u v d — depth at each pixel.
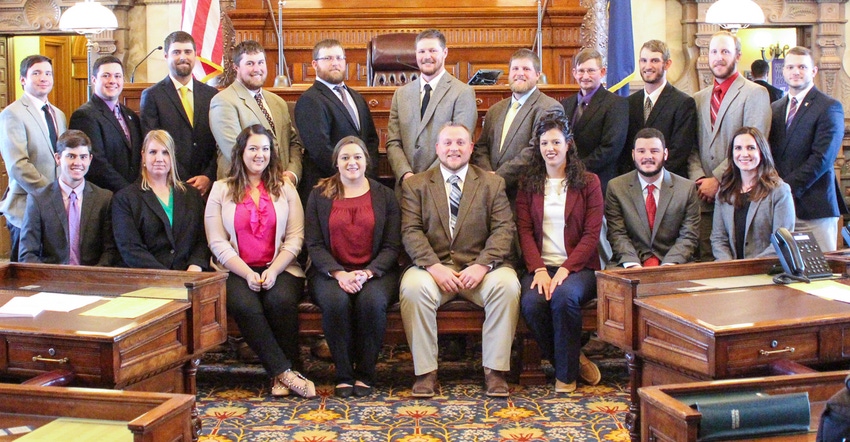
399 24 7.70
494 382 4.16
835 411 1.87
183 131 4.85
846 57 9.09
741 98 4.78
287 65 7.75
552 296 4.18
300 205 4.48
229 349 5.12
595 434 3.61
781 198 4.20
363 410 3.96
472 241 4.44
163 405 2.25
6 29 9.23
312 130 4.65
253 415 3.89
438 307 4.29
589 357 4.84
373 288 4.21
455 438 3.57
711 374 2.89
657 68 4.91
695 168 4.92
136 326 3.01
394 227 4.41
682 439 2.28
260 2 7.65
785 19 9.05
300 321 4.35
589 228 4.39
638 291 3.42
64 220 4.39
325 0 7.76
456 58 7.71
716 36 4.88
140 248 4.29
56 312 3.23
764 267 3.78
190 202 4.41
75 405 2.39
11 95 9.69
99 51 9.09
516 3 7.78
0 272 3.76
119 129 4.78
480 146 4.92
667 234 4.57
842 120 4.75
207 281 3.42
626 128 4.82
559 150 4.39
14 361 3.01
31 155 4.78
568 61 7.66
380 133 5.42
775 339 2.95
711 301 3.28
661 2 9.05
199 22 6.47
